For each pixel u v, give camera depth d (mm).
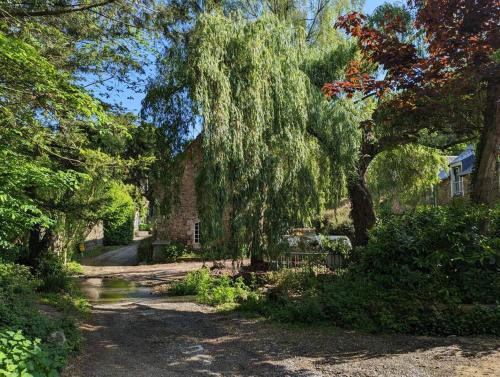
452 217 8062
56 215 12820
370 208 13812
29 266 14695
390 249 8164
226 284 12961
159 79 12375
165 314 10414
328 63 12891
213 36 10938
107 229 16500
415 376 5207
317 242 13516
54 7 8633
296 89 11242
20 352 4582
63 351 5797
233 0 16375
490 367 5320
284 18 16734
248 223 11094
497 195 8438
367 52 9281
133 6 9383
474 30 7934
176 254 26969
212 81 10625
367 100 13664
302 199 11367
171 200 13031
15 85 7605
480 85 8344
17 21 7453
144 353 6852
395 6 12469
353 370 5559
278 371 5723
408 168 16469
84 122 9109
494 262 7449
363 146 13180
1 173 7285
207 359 6430
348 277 9133
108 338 7934
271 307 9602
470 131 10195
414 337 6844
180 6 11008
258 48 11008
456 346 6246
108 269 23969
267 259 12172
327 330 7594
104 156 10820
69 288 13773
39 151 9148
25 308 7375
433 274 7668
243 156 10695
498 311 6855
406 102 9242
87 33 9469
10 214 7176
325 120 11914
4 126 7871
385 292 7848
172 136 12539
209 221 10898
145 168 12438
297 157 11086
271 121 10977
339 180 12227
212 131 10477
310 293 9227
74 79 9250
